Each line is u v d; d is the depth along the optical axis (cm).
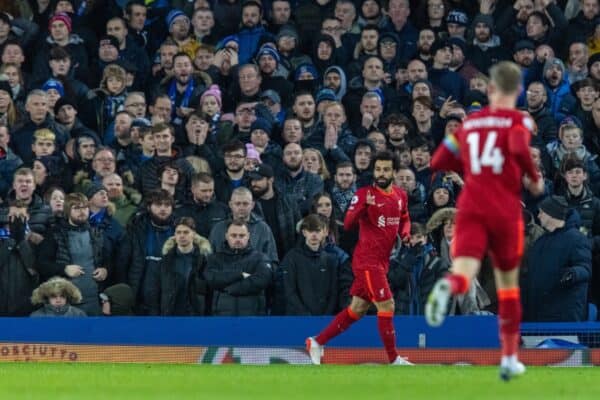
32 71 7294
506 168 3222
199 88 6919
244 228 5500
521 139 3170
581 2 7575
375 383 3741
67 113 6556
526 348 5403
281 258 5878
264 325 5472
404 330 5494
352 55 7412
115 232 5778
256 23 7406
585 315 5591
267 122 6431
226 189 6075
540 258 5541
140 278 5644
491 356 5444
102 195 5775
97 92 6894
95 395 3347
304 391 3428
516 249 3247
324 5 7656
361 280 5106
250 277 5509
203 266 5575
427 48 7244
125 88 6919
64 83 6794
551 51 7050
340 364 5394
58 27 7181
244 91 6881
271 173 5881
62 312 5541
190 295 5609
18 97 6844
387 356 5384
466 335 5472
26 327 5503
